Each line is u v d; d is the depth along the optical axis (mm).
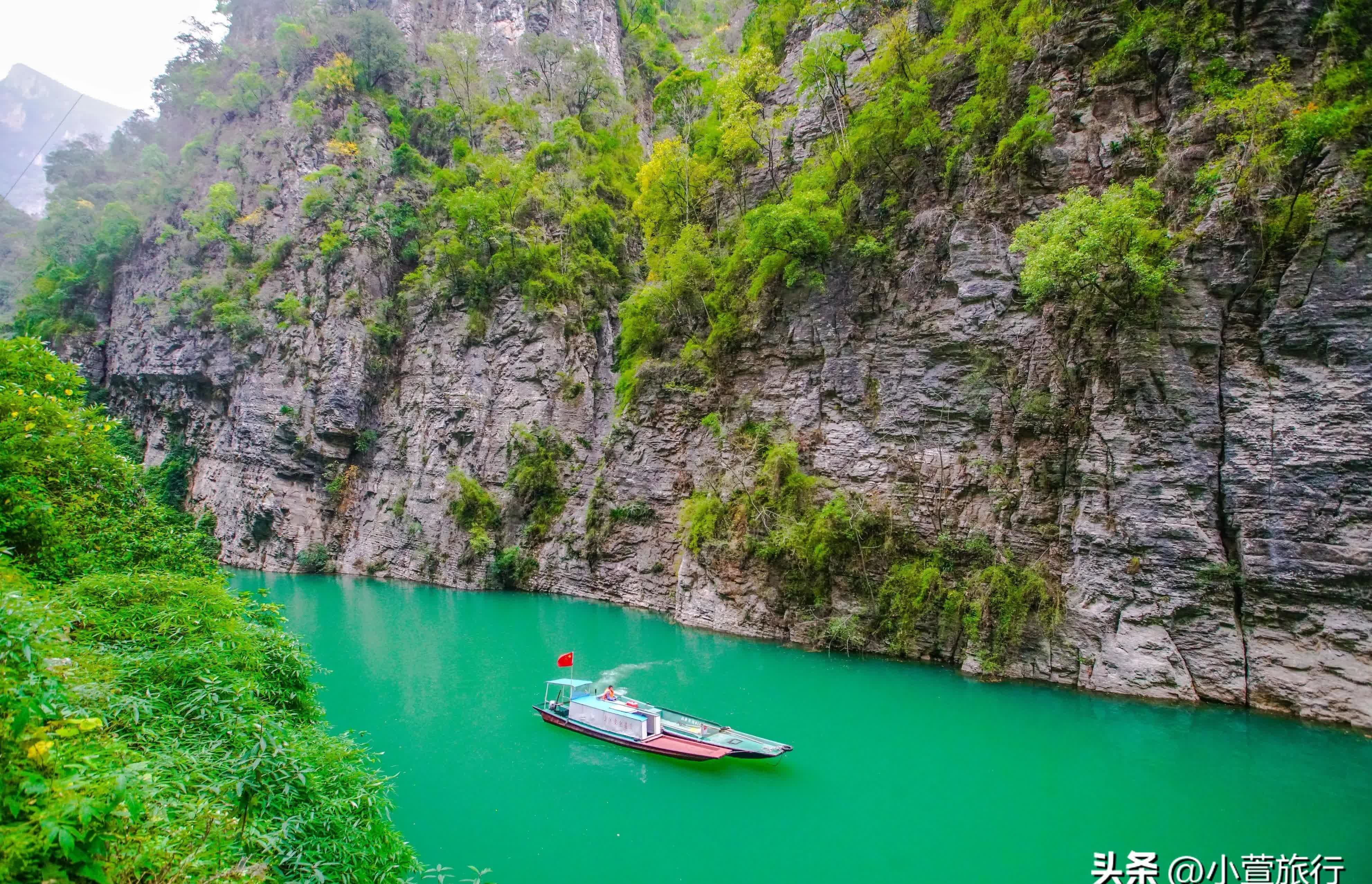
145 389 72062
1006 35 34594
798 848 17953
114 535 18969
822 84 44125
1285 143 25000
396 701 28406
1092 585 27062
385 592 52625
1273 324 24812
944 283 33969
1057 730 23797
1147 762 21562
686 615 40500
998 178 32969
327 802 11117
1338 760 20969
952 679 28703
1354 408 23031
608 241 63750
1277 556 23766
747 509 37812
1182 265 26688
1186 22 29500
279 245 67750
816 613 34250
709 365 44625
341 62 73312
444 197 67562
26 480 16531
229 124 80688
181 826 8117
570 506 52781
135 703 10469
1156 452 26297
